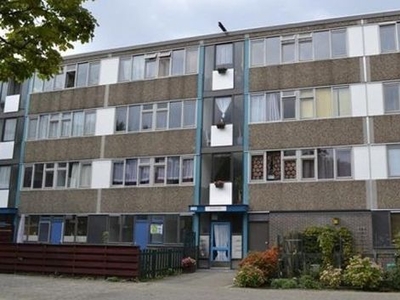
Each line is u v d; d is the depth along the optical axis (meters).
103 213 27.23
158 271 19.61
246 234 23.98
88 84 29.25
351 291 15.05
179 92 26.77
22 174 29.83
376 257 20.20
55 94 30.05
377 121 23.02
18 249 20.02
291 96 24.56
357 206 22.50
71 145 28.88
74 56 29.94
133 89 27.94
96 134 28.34
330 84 24.00
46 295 13.77
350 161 23.08
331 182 23.08
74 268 18.78
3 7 8.67
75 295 13.82
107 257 18.36
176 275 20.50
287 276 16.98
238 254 24.12
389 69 23.28
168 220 25.75
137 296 13.67
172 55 27.42
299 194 23.45
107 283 17.00
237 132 25.19
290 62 24.91
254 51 25.70
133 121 27.59
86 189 27.94
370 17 24.02
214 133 25.59
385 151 22.64
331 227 21.84
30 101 30.64
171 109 26.80
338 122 23.56
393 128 22.73
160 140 26.67
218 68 26.12
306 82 24.42
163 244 25.50
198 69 26.58
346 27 24.33
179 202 25.64
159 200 26.08
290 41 25.16
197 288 15.84
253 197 24.19
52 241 28.22
